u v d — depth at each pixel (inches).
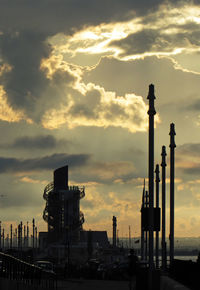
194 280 3031.5
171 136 4183.1
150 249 2854.3
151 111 2859.3
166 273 4315.9
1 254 1924.2
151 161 2876.5
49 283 3641.7
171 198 4293.8
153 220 2935.5
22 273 2331.4
